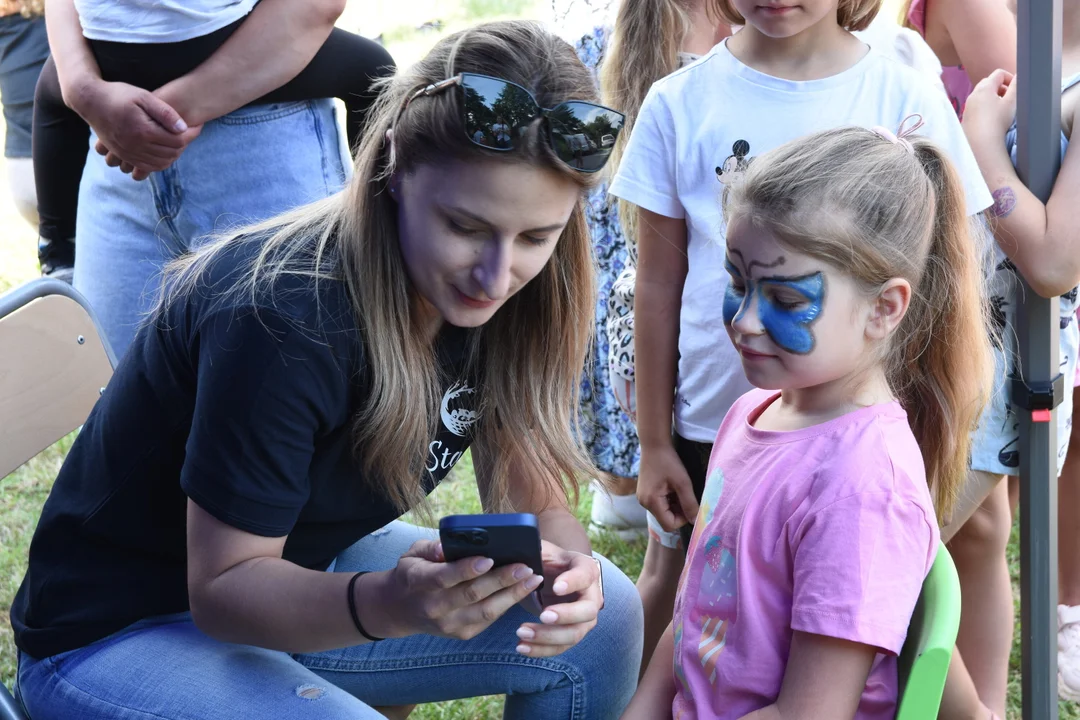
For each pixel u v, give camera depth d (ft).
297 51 7.29
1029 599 6.32
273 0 7.16
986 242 6.12
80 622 4.91
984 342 4.99
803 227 4.28
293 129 7.60
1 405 5.35
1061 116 6.40
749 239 4.44
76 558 4.98
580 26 8.78
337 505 5.04
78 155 8.45
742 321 4.50
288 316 4.37
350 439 4.79
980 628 7.25
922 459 4.62
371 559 5.90
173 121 7.10
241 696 4.60
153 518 4.88
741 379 6.33
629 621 5.62
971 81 8.00
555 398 5.45
